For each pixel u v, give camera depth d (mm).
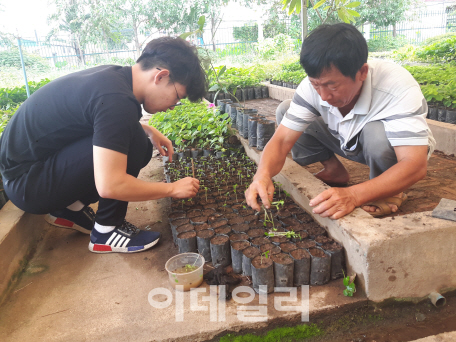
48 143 2182
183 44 2115
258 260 2000
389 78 2123
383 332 1826
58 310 1949
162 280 2162
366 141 2271
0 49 22312
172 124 4445
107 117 1926
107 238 2473
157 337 1715
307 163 3133
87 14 23375
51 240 2744
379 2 22312
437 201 2727
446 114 4410
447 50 11953
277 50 16234
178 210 2684
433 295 1934
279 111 3211
